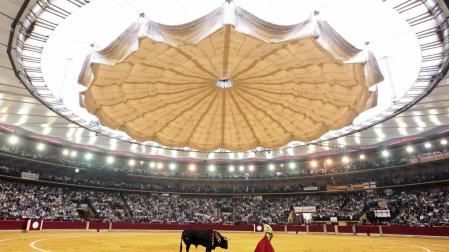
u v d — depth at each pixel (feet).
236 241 87.51
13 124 127.13
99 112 71.15
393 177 163.94
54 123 124.98
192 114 76.28
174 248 61.77
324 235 129.18
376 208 150.20
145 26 48.21
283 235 128.16
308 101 69.26
